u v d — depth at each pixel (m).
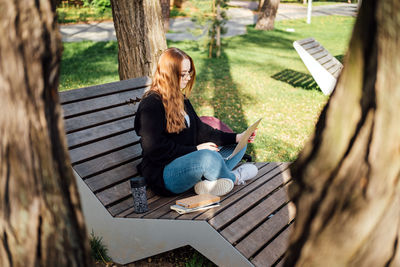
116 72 9.73
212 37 11.98
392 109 0.90
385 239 0.99
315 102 7.68
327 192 1.03
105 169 3.12
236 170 3.35
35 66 0.97
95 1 19.91
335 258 1.05
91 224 3.00
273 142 5.54
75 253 1.12
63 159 1.08
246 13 24.97
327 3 35.09
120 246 2.92
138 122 3.00
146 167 3.03
